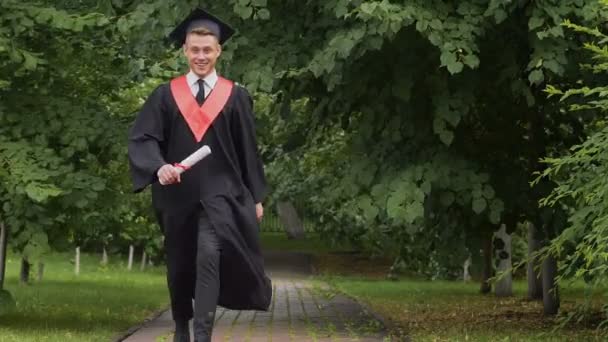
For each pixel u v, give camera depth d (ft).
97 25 41.68
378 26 37.35
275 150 70.18
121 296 67.21
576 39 41.06
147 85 60.75
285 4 43.73
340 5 38.24
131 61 45.60
